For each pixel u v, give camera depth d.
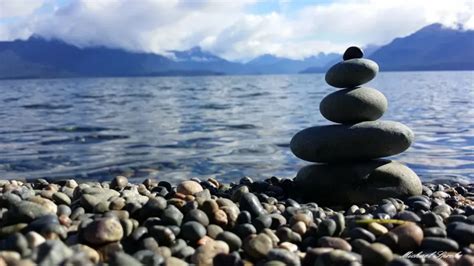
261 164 0.69
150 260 0.23
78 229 0.27
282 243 0.27
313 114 1.46
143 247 0.25
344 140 0.41
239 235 0.29
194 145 0.86
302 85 4.66
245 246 0.26
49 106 1.91
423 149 0.79
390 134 0.41
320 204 0.42
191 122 1.26
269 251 0.25
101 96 2.83
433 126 1.10
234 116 1.42
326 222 0.29
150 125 1.19
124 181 0.46
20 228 0.26
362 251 0.24
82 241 0.25
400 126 0.42
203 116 1.42
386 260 0.23
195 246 0.27
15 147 0.84
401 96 2.31
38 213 0.28
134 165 0.69
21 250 0.22
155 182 0.53
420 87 3.46
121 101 2.27
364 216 0.31
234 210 0.32
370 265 0.24
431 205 0.38
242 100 2.23
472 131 1.01
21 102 2.21
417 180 0.42
